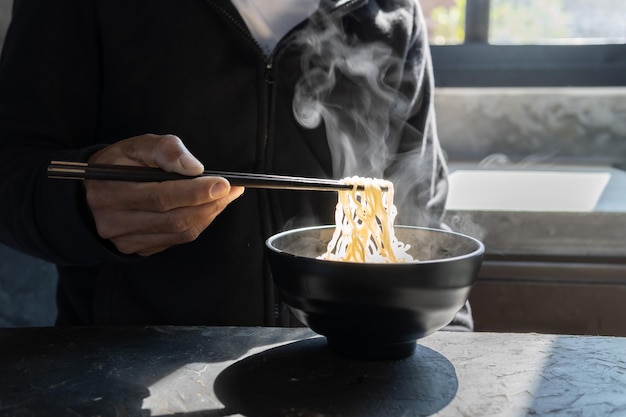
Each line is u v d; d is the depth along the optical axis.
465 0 2.12
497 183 1.85
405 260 0.89
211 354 0.81
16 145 1.08
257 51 1.15
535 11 2.15
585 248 1.57
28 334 0.87
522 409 0.67
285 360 0.79
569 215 1.55
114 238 0.95
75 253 0.98
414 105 1.31
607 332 1.63
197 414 0.66
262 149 1.16
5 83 1.11
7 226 1.02
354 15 1.24
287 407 0.68
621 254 1.57
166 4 1.14
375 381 0.73
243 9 1.22
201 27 1.15
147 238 0.94
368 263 0.71
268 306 1.15
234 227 1.15
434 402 0.68
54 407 0.67
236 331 0.89
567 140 2.16
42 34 1.11
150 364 0.78
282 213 1.18
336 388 0.72
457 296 0.75
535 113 2.15
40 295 1.72
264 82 1.16
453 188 1.78
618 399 0.69
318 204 1.20
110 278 1.13
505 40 2.16
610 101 2.13
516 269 1.61
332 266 0.71
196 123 1.15
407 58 1.30
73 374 0.75
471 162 2.17
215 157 1.15
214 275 1.14
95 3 1.13
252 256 1.15
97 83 1.17
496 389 0.71
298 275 0.74
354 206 0.92
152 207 0.88
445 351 0.82
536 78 2.10
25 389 0.71
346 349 0.79
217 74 1.15
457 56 2.13
